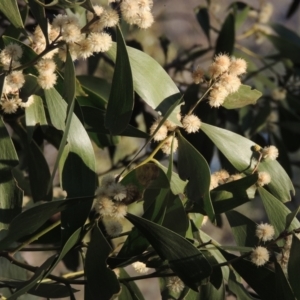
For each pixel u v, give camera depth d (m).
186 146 1.11
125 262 1.11
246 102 1.15
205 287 1.16
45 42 1.12
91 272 1.08
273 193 1.16
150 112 1.51
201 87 1.39
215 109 1.37
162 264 1.13
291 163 1.57
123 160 1.51
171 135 1.13
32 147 1.23
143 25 1.08
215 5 1.58
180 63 1.61
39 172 1.24
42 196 1.24
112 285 1.07
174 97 1.12
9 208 1.13
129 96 1.08
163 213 1.11
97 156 1.71
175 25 2.01
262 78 1.56
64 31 1.07
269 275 1.12
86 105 1.24
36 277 1.06
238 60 1.13
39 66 1.10
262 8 1.58
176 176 1.16
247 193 1.14
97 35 1.07
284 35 1.57
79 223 1.10
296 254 1.10
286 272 1.13
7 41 1.13
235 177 1.16
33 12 1.09
